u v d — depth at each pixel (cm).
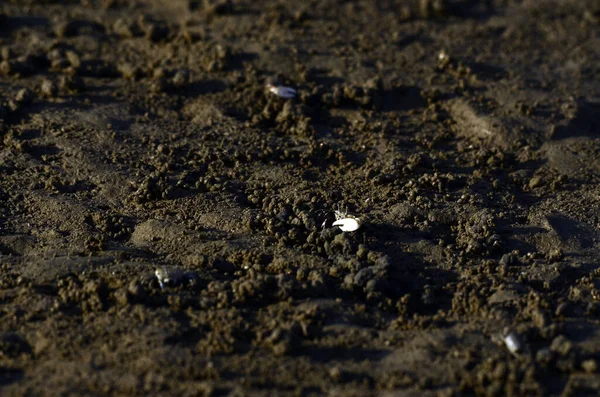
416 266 1039
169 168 1220
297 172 1230
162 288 951
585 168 1289
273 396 805
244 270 1007
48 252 1035
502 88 1472
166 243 1067
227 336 876
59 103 1386
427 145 1329
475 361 859
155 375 823
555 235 1095
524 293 981
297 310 926
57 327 891
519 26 1747
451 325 926
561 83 1516
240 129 1342
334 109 1421
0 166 1218
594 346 887
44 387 810
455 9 1792
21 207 1144
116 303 929
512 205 1178
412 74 1508
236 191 1184
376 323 925
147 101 1412
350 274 990
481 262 1048
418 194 1174
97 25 1692
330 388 820
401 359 861
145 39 1622
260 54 1544
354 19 1730
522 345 870
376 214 1130
